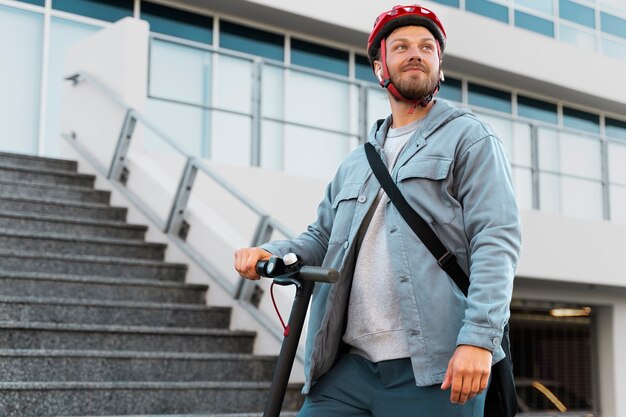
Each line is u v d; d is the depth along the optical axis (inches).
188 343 203.9
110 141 276.5
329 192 94.0
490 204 79.2
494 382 79.6
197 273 233.5
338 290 84.6
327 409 84.1
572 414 487.8
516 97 520.4
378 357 82.4
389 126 90.6
